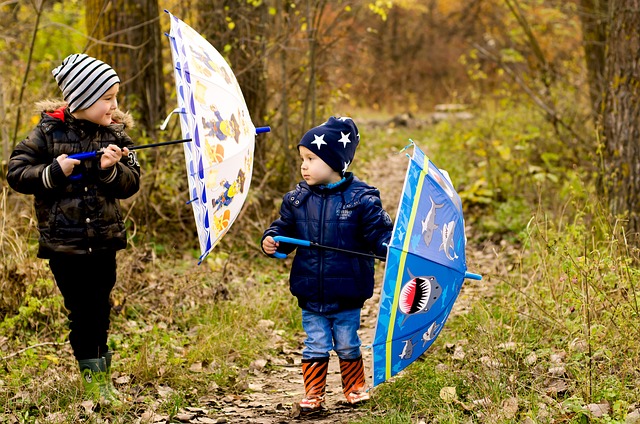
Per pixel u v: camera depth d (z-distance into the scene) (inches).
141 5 360.8
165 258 328.5
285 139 391.5
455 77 1072.2
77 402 183.3
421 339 166.1
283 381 217.6
